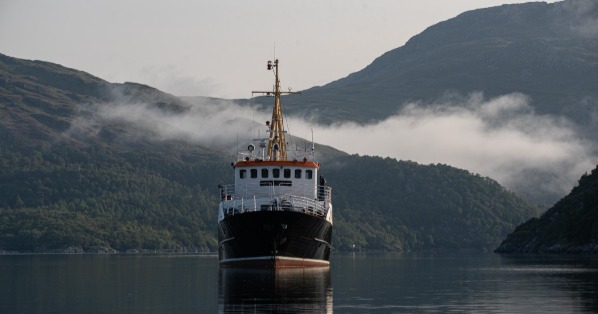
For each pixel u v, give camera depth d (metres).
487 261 174.12
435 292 82.88
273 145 128.75
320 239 116.00
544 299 74.94
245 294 79.94
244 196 120.62
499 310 67.44
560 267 130.12
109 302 76.62
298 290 83.38
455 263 166.25
